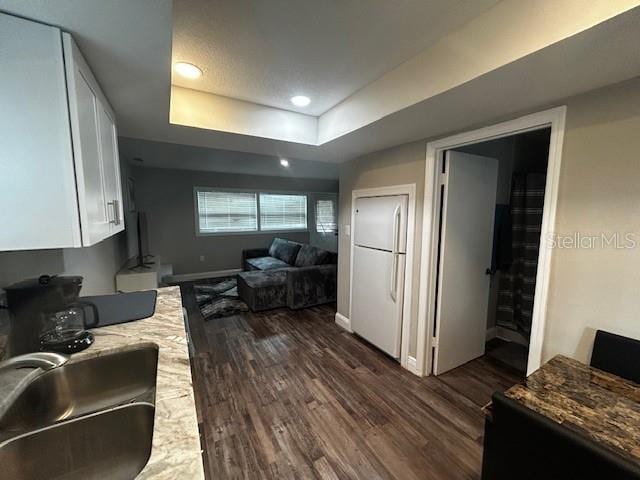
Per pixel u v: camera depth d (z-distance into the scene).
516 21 1.06
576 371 1.23
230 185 6.24
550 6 0.96
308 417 1.89
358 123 1.94
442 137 2.09
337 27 1.26
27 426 0.91
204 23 1.22
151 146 3.51
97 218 1.14
